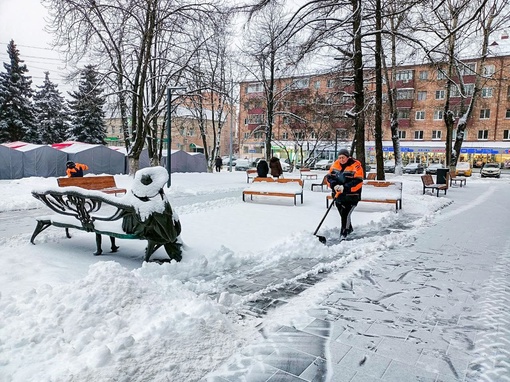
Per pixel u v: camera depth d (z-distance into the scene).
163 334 2.77
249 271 4.78
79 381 2.20
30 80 41.56
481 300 3.85
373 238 6.71
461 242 6.52
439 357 2.75
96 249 5.48
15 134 39.25
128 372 2.33
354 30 12.02
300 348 2.83
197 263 4.76
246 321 3.29
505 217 9.38
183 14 15.97
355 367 2.60
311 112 30.75
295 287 4.21
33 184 15.69
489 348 2.88
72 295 3.16
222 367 2.54
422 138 47.75
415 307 3.66
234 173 29.44
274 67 23.19
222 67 26.23
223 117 36.50
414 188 16.95
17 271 4.27
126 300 3.22
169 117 16.30
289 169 33.94
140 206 4.60
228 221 7.97
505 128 43.84
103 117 41.62
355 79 12.66
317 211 9.63
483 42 20.16
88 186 8.81
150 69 21.08
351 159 6.97
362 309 3.59
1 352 2.50
